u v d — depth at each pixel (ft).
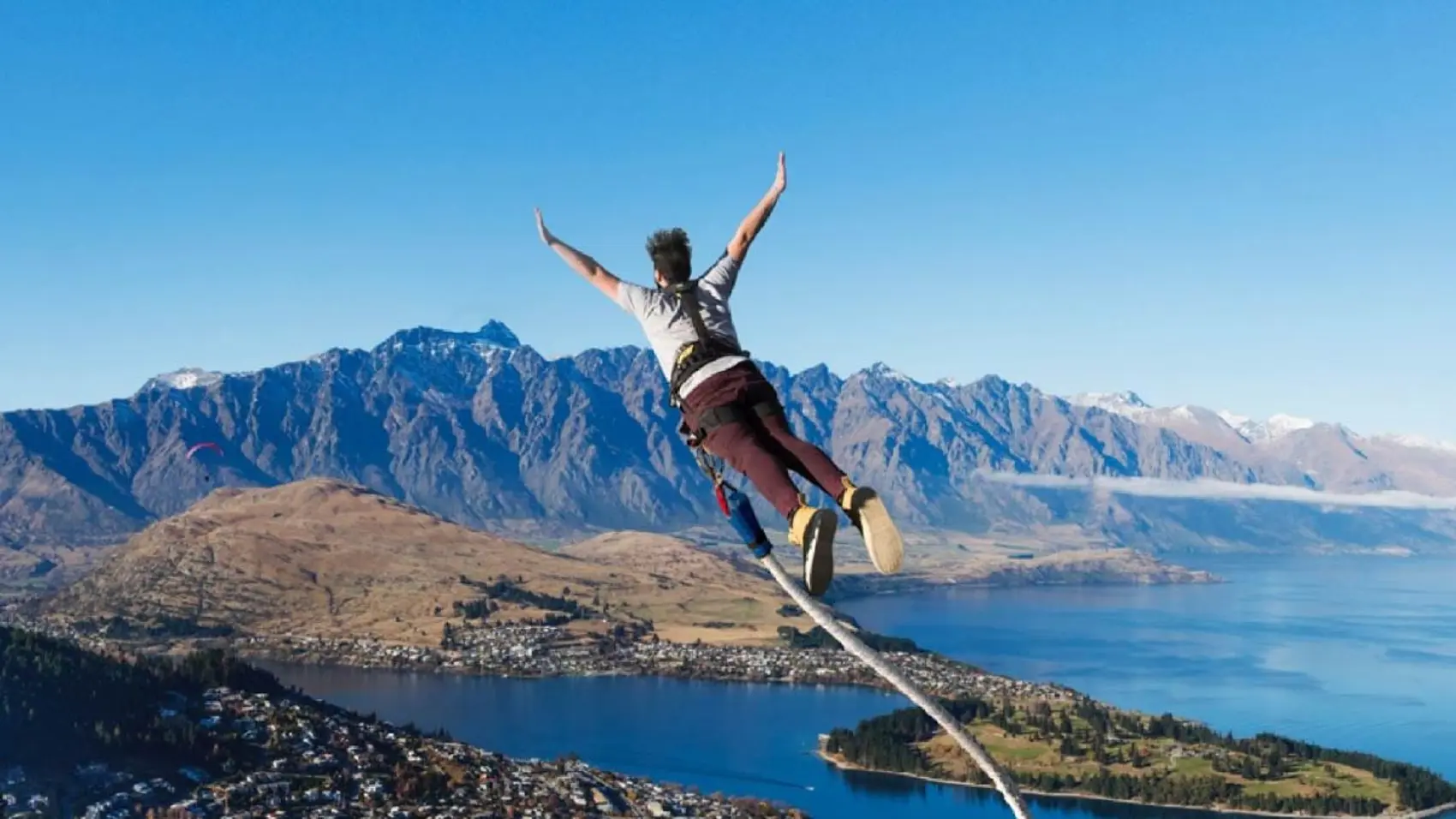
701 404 29.48
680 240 31.30
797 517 26.68
